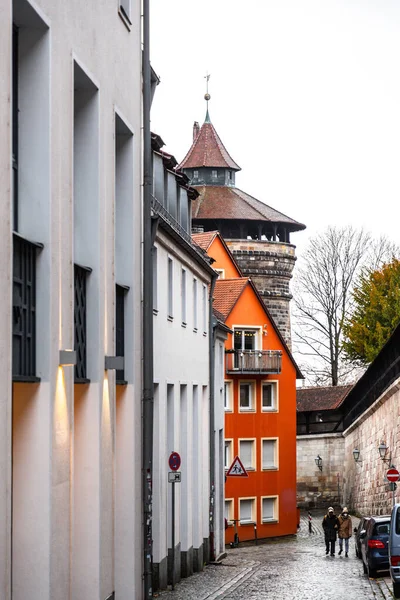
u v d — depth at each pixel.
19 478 15.83
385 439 54.19
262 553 49.38
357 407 68.19
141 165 24.83
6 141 13.34
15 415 15.88
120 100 21.94
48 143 15.91
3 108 13.24
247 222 89.00
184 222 39.91
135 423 24.05
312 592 29.56
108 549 20.23
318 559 43.50
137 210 24.36
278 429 66.12
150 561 24.64
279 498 65.50
